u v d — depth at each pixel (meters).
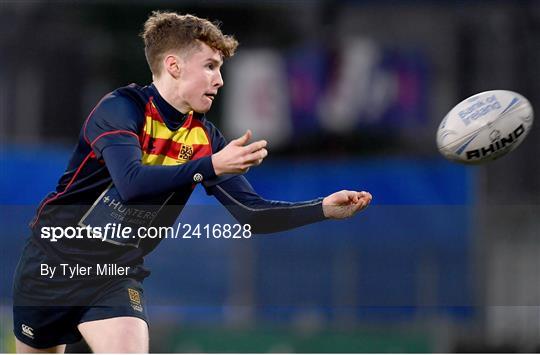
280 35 29.03
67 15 29.30
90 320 11.21
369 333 20.73
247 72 28.66
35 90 28.47
